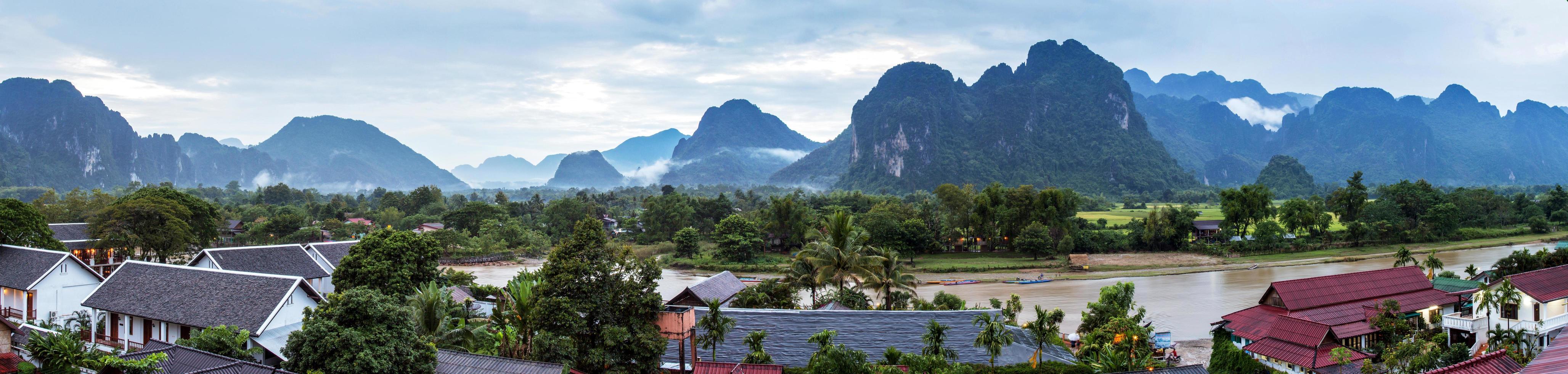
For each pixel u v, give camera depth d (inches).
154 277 2022.6
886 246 4980.3
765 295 2511.1
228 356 1583.4
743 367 1583.4
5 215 2723.9
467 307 2460.6
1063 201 5689.0
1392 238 5634.8
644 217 6702.8
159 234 3659.0
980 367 1665.8
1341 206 6717.5
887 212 5521.7
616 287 1478.8
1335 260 4940.9
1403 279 2452.0
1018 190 5753.0
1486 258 4756.4
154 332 1899.6
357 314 1278.3
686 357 1720.0
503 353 1722.4
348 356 1213.1
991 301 2536.9
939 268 4751.5
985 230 5654.5
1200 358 2169.0
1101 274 4495.6
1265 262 4972.9
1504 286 2032.5
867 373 1541.6
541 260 5856.3
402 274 2265.0
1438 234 5826.8
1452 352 1850.4
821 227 5585.6
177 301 1893.5
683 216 6678.2
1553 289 2043.6
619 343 1456.7
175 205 3799.2
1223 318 2335.1
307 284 1854.1
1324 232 5802.2
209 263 2508.6
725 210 7017.7
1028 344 1806.1
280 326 1782.7
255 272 2536.9
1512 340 1915.6
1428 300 2329.0
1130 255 5457.7
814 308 2559.1
